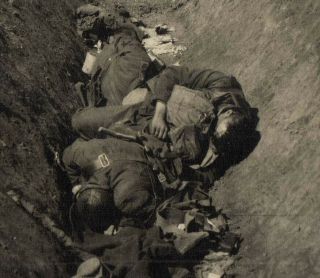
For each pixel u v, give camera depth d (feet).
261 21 20.21
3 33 18.66
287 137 15.30
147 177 15.14
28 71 18.33
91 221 14.61
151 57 21.68
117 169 15.01
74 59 22.35
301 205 13.34
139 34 23.09
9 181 13.87
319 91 15.15
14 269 11.43
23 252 12.13
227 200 15.79
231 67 20.34
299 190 13.70
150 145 16.31
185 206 14.87
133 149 15.83
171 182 15.97
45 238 13.34
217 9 24.27
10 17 19.89
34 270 11.96
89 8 24.53
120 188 14.62
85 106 20.39
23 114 16.48
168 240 13.85
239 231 14.53
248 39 20.42
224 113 16.49
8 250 11.77
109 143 15.87
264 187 14.92
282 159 15.01
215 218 14.85
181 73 17.98
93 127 17.99
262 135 16.38
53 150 16.75
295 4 18.78
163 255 13.34
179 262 13.50
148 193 14.74
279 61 17.83
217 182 16.60
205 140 16.55
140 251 13.21
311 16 17.62
